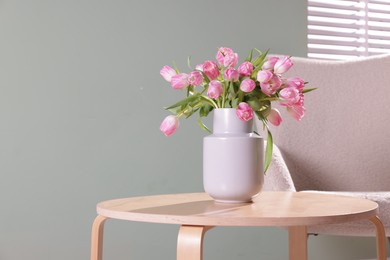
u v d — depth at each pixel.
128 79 2.62
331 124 2.40
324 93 2.41
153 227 2.64
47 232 2.49
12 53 2.46
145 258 2.63
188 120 2.71
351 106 2.42
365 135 2.40
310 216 1.21
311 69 2.42
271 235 2.80
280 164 2.04
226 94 1.46
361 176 2.39
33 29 2.48
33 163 2.48
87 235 2.54
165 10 2.67
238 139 1.43
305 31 2.92
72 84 2.53
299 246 1.90
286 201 1.49
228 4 2.78
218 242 2.72
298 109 1.48
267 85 1.40
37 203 2.48
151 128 2.65
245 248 2.76
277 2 2.87
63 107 2.52
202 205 1.41
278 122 1.49
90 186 2.55
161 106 2.67
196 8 2.72
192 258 1.20
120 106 2.60
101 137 2.57
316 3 3.09
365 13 3.18
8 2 2.45
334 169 2.38
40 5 2.49
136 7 2.63
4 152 2.44
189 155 2.71
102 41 2.58
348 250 2.93
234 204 1.43
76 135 2.54
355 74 2.44
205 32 2.74
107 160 2.58
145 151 2.64
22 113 2.46
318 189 2.37
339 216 1.24
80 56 2.54
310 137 2.38
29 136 2.47
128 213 1.28
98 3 2.57
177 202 1.47
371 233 1.85
